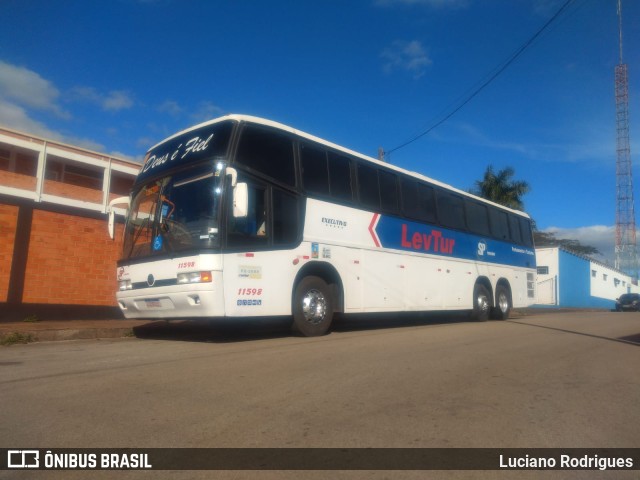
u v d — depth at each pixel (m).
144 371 6.34
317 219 9.98
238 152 8.66
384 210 11.77
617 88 44.78
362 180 11.32
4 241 12.69
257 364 6.81
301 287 9.56
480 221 15.70
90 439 3.95
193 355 7.57
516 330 12.33
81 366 6.71
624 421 4.64
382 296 11.43
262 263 8.76
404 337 10.09
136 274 9.10
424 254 12.93
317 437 4.04
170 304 8.55
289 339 9.49
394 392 5.43
